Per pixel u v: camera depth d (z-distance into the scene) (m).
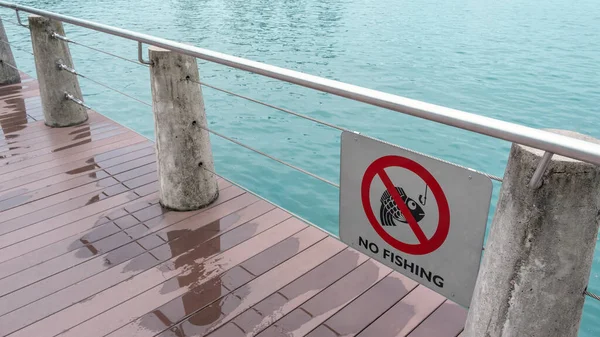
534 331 1.37
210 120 8.61
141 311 2.33
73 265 2.68
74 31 16.66
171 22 19.05
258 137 7.80
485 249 1.45
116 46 14.46
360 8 23.48
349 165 1.91
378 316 2.27
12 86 6.05
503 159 7.09
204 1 25.53
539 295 1.32
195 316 2.29
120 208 3.25
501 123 1.28
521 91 10.64
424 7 23.92
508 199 1.31
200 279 2.55
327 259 2.69
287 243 2.84
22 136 4.47
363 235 1.98
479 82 11.34
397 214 1.80
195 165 3.11
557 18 20.59
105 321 2.28
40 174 3.74
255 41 15.80
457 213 1.59
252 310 2.33
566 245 1.25
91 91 10.18
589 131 8.52
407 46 15.20
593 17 20.81
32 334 2.20
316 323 2.24
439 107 1.44
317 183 6.18
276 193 5.93
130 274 2.60
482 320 1.47
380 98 1.58
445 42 15.75
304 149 7.30
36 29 4.30
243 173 6.46
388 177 1.77
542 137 1.16
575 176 1.17
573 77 11.70
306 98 9.94
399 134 7.98
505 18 20.64
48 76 4.47
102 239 2.91
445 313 2.28
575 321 1.37
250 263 2.67
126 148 4.21
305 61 13.22
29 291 2.48
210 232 2.96
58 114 4.63
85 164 3.90
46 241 2.90
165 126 2.98
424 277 1.80
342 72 12.16
